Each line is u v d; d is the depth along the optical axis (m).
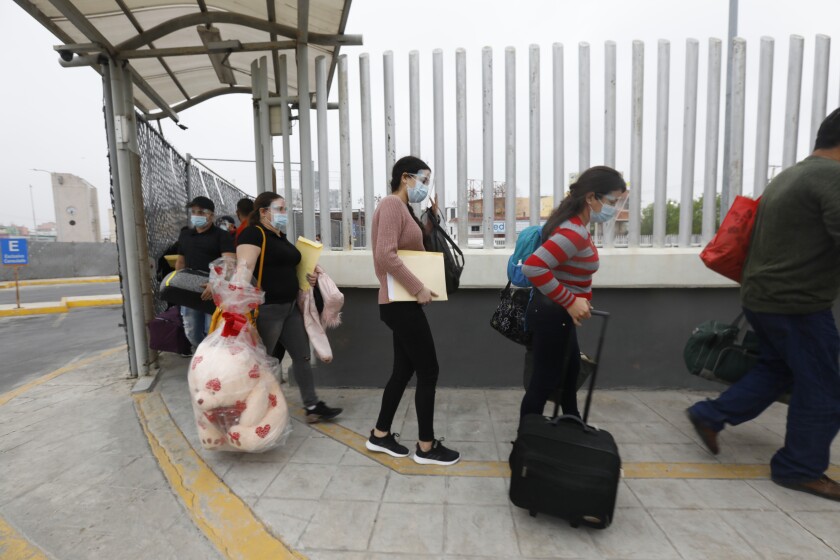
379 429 2.81
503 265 3.70
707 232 3.78
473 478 2.56
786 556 1.94
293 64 5.00
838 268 2.27
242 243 2.92
